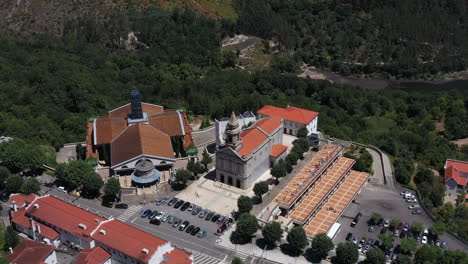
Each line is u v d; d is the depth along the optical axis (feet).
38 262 555.28
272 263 597.52
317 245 595.06
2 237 615.98
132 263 558.56
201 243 630.74
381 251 594.65
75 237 599.57
